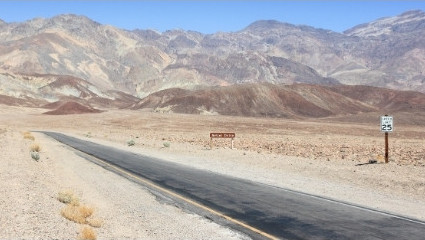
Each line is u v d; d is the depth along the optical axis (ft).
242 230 36.81
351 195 51.90
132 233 35.27
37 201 40.83
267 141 172.86
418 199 49.85
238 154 103.50
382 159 87.25
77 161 86.12
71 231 33.35
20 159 73.46
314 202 47.62
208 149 118.93
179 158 96.27
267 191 54.03
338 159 93.35
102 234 34.27
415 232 36.19
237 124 358.43
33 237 30.48
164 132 250.57
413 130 358.43
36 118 418.72
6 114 501.56
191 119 420.36
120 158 94.12
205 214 42.11
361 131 311.27
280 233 35.99
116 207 44.52
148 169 75.05
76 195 49.34
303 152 116.06
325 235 35.42
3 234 30.30
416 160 94.53
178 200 48.42
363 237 34.86
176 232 35.91
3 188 43.96
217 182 61.00
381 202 47.96
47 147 117.19
